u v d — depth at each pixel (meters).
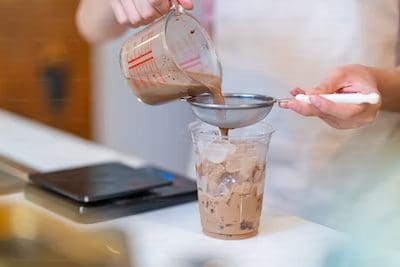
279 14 1.65
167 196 1.25
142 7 1.25
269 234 1.12
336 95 1.12
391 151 1.26
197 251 1.03
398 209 0.96
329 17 1.60
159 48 1.11
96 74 2.62
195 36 1.16
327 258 0.94
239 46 1.73
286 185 1.63
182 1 1.19
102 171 1.36
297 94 1.13
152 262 0.98
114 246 1.01
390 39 1.60
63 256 0.96
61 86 2.59
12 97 2.55
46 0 2.52
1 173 1.41
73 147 1.72
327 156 1.57
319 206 1.34
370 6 1.58
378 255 0.87
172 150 2.51
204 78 1.13
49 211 1.16
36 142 1.77
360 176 1.28
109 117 2.66
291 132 1.63
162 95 1.16
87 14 1.73
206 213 1.09
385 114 1.52
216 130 1.13
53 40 2.56
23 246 0.98
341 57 1.61
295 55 1.66
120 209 1.18
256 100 1.13
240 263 0.99
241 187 1.07
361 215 0.99
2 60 2.54
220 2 1.74
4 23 2.51
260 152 1.08
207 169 1.07
